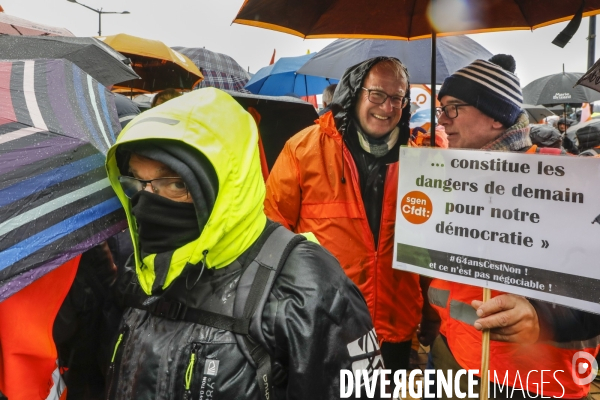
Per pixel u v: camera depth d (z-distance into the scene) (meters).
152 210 1.01
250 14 2.01
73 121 1.06
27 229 0.94
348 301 1.06
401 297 2.17
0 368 1.08
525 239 1.21
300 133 2.31
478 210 1.28
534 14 1.92
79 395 1.42
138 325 1.11
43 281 1.11
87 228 1.03
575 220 1.14
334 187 2.15
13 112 1.01
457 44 2.78
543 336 1.34
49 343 1.12
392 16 2.15
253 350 0.99
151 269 1.04
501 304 1.29
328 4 2.11
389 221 2.12
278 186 2.27
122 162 1.13
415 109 4.44
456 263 1.31
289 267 1.06
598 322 1.42
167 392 1.00
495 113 1.71
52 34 2.42
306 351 0.97
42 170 0.96
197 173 0.97
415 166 1.37
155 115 1.01
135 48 4.66
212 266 1.04
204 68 6.43
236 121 1.08
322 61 3.08
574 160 1.14
